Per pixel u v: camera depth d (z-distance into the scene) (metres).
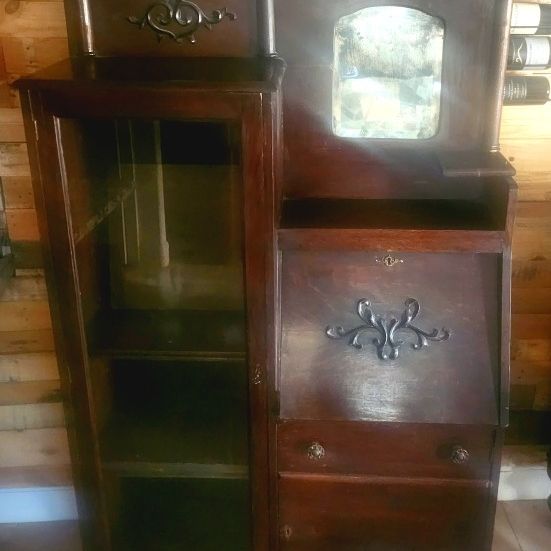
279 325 1.27
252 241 1.17
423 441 1.30
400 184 1.38
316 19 1.27
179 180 1.28
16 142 1.51
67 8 1.29
